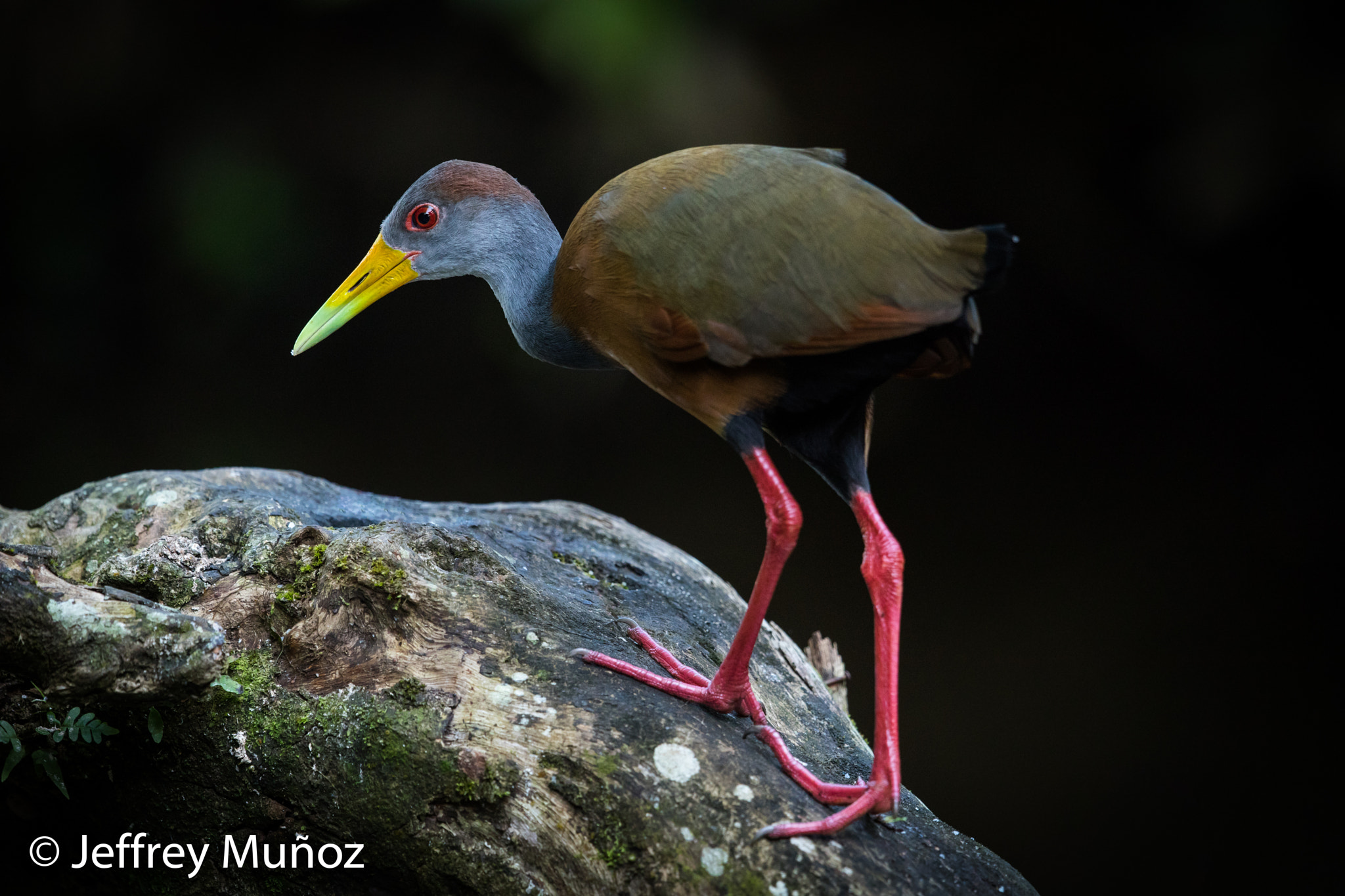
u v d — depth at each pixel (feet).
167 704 17.12
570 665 17.38
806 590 50.65
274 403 50.03
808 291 15.34
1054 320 51.65
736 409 16.44
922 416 51.62
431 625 17.47
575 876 15.98
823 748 19.17
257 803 17.12
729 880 15.33
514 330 19.93
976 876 16.07
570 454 51.39
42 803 18.26
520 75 44.60
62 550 20.56
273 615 17.88
